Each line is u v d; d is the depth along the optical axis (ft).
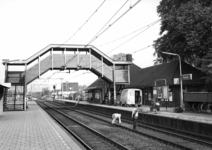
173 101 113.29
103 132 48.32
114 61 136.87
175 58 115.75
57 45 125.90
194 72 110.52
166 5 115.24
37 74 122.93
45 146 30.42
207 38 88.94
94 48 132.36
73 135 42.39
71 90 375.04
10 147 29.99
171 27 102.27
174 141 38.45
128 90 125.29
